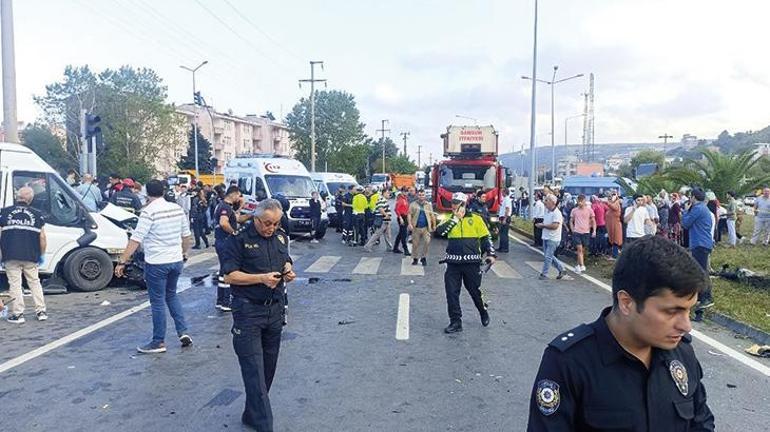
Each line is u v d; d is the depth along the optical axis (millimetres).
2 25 12656
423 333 7477
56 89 57031
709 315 8648
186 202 19297
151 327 7621
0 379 5641
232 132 84875
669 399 1790
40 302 7938
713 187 22000
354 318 8297
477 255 7633
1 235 7680
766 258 14586
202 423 4645
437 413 4887
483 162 20391
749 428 4691
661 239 1785
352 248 17297
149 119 55344
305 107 70750
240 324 4477
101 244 10133
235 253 4465
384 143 93812
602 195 20312
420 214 13695
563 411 1816
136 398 5172
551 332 7602
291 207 18891
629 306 1736
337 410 4938
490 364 6219
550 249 12094
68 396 5211
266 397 4445
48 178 9891
